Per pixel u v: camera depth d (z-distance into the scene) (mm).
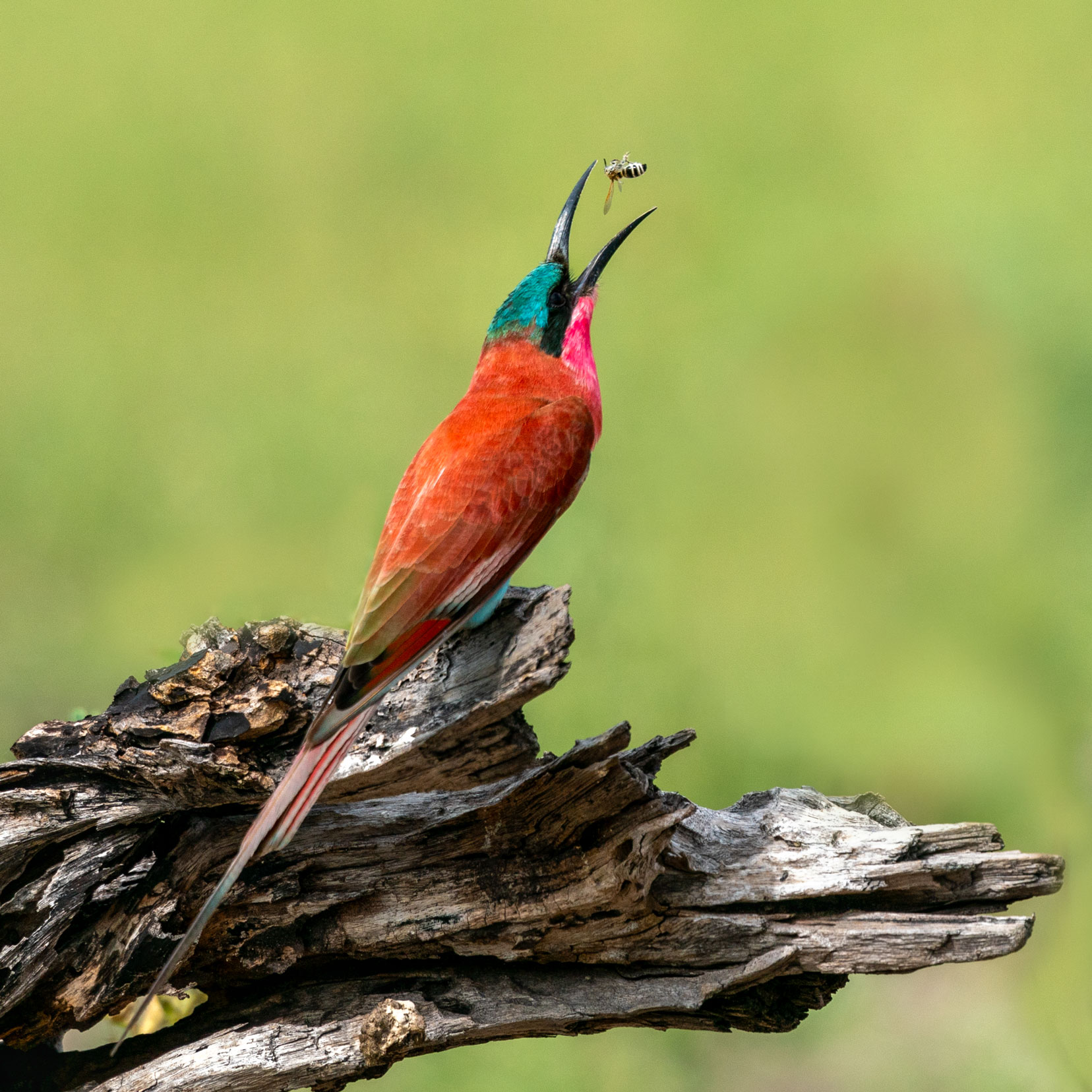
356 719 5711
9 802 5730
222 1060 5797
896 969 6074
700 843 6176
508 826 5883
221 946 5910
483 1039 6039
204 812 5957
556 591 6156
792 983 6223
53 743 5812
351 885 5945
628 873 5875
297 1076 5812
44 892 5785
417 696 6086
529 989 6047
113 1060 5926
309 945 5977
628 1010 5996
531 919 5945
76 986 5812
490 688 5977
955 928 6062
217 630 6039
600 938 6008
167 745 5715
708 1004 6145
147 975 5848
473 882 5957
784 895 6098
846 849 6191
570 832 5887
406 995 5961
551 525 6828
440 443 6852
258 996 6062
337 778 5938
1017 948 6086
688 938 6055
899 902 6223
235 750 5812
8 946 5777
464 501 6496
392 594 6215
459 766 6031
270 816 5488
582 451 6965
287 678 6012
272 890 5883
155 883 5855
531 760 6062
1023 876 6223
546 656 5957
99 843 5852
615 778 5719
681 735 6098
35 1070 5934
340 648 6164
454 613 6234
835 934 6082
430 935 5953
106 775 5820
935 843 6246
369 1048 5824
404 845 5934
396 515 6625
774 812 6324
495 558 6441
